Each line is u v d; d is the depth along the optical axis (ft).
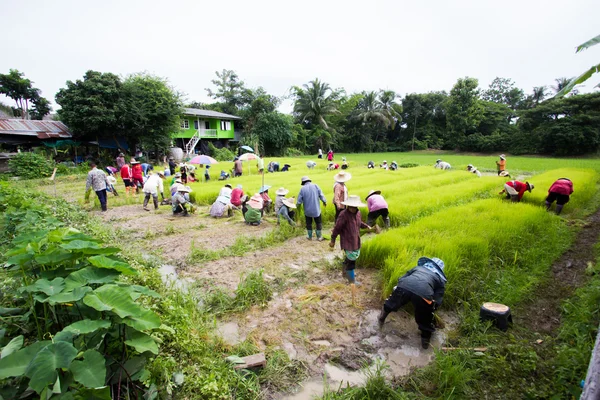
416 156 160.25
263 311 16.71
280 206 33.06
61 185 63.98
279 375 12.24
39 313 11.33
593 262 22.17
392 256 20.54
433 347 13.07
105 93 82.48
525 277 19.30
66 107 80.53
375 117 194.08
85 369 7.63
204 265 22.85
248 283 18.12
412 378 12.09
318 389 11.74
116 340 10.05
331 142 183.73
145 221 35.53
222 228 32.63
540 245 24.32
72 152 90.17
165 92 95.55
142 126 90.27
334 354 13.52
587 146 136.56
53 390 7.07
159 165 100.37
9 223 24.02
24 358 7.71
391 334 14.93
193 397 10.32
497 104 199.11
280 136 151.33
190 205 38.29
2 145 82.94
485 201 37.17
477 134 178.91
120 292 9.66
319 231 28.40
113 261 11.19
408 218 32.76
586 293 17.01
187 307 15.97
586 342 12.87
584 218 33.96
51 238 12.39
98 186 39.70
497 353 13.08
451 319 16.19
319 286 19.35
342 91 198.29
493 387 11.53
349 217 18.30
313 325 15.46
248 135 150.30
